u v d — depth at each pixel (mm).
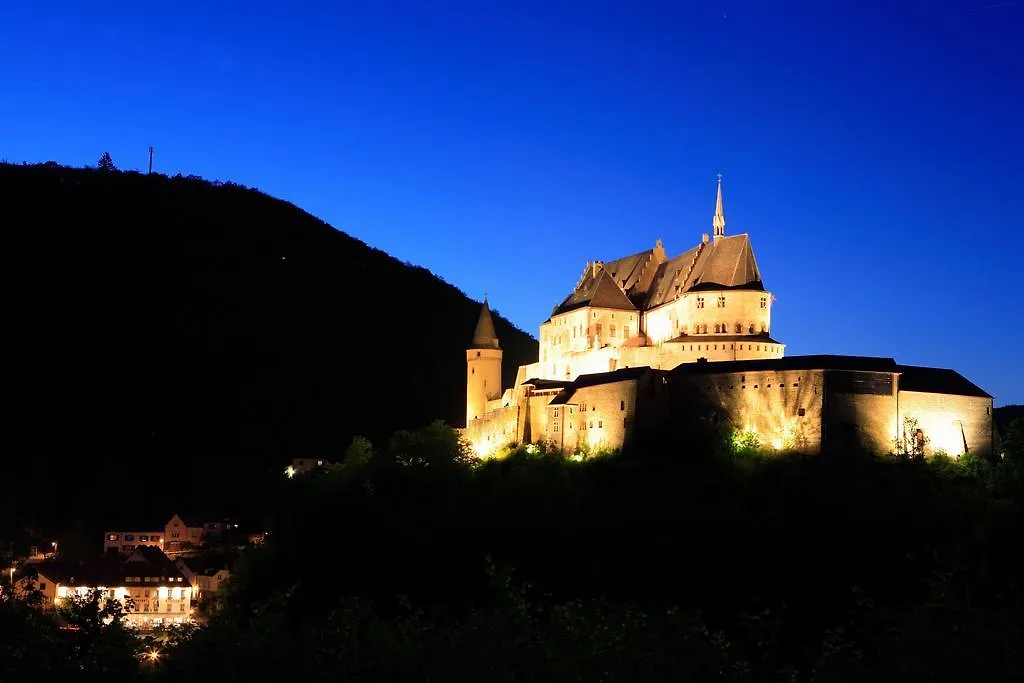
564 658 51719
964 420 142625
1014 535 107125
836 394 138000
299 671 53500
